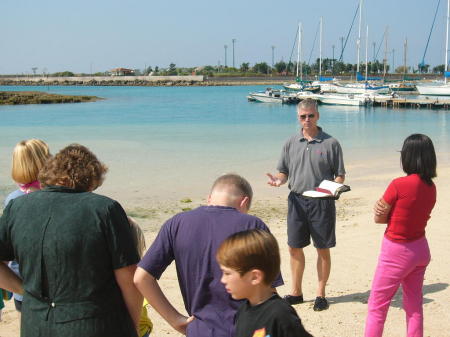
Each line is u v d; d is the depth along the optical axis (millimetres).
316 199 5012
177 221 2848
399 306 5125
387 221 3734
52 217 2629
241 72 179625
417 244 3660
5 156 19328
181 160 18141
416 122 36125
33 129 31688
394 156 19172
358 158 18828
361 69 115938
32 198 2740
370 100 53688
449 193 11086
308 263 6656
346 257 6789
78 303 2598
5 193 12633
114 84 164625
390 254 3686
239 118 40781
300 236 5184
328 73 125438
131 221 3170
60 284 2592
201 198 12094
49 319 2598
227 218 2773
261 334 2143
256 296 2223
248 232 2227
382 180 14086
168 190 12969
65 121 38188
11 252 2797
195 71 184375
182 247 2766
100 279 2629
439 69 140125
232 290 2219
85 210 2637
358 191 12516
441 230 7793
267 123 35812
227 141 24484
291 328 2121
